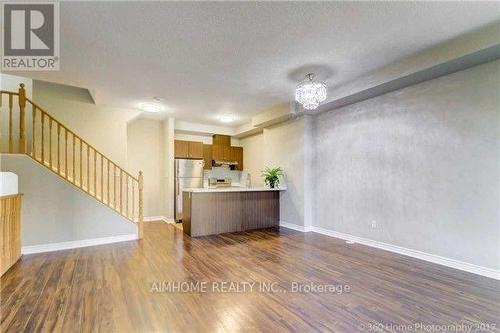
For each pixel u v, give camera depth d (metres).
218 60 2.99
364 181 4.09
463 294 2.36
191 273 2.90
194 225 4.70
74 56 2.85
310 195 5.09
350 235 4.34
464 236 2.91
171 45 2.64
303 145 5.05
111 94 4.19
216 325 1.90
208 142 7.17
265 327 1.87
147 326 1.88
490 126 2.70
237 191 5.13
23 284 2.59
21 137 3.68
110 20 2.20
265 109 5.23
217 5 2.02
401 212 3.56
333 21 2.26
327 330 1.84
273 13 2.13
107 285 2.57
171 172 6.00
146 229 5.29
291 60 3.02
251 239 4.47
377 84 3.37
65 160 4.16
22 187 3.60
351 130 4.31
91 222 4.11
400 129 3.56
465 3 2.04
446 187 3.07
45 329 1.83
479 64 2.77
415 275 2.81
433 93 3.19
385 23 2.30
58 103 4.61
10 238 3.07
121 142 5.06
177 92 4.12
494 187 2.68
